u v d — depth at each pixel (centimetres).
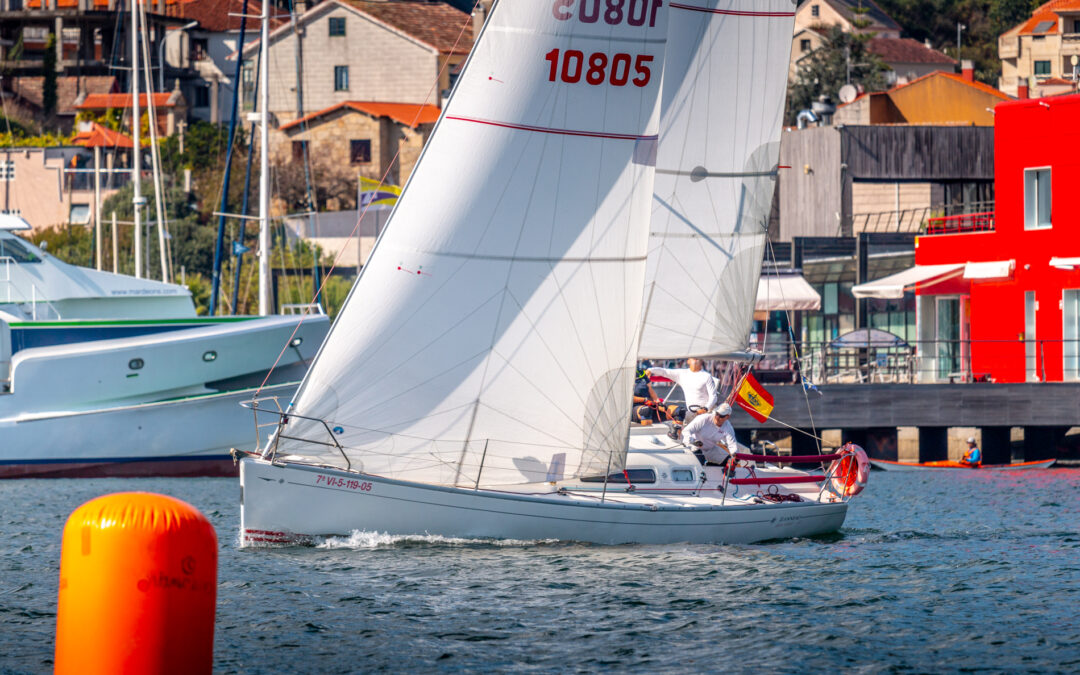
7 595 6134
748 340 7956
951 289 16288
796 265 17238
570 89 6775
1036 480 11569
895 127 19112
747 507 7331
